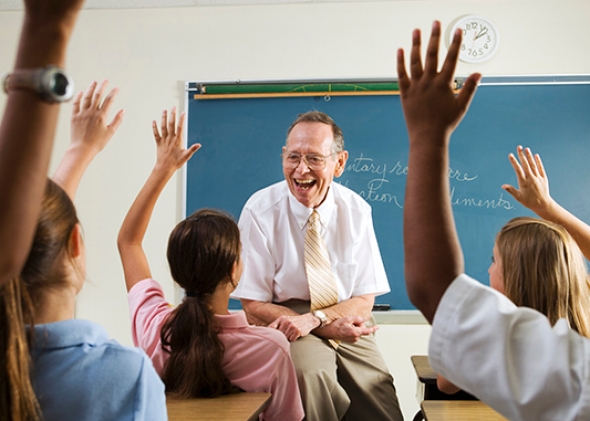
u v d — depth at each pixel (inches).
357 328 72.5
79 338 26.8
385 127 116.4
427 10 117.3
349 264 81.6
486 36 116.2
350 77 117.0
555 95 114.9
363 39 117.7
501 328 19.1
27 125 15.0
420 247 20.4
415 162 20.8
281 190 84.0
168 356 50.4
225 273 50.9
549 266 45.5
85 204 119.0
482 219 114.4
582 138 114.0
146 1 118.5
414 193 20.8
